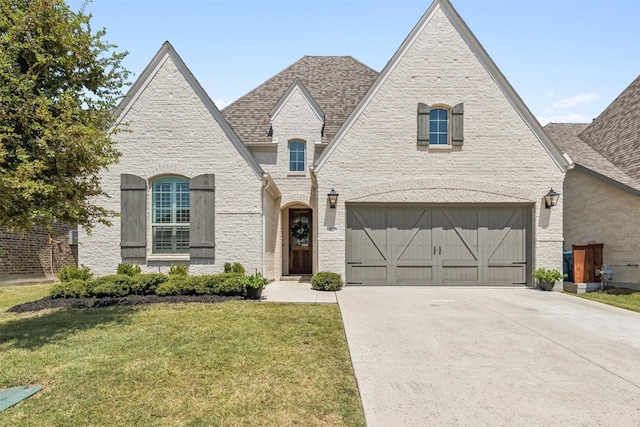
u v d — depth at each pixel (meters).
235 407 3.80
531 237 11.86
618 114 14.68
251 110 15.50
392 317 7.49
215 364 4.89
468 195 11.77
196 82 11.45
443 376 4.60
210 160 11.40
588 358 5.27
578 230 13.56
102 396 4.03
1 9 5.70
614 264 11.84
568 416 3.66
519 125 11.83
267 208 12.60
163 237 11.46
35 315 7.64
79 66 6.45
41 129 5.58
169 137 11.38
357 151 11.81
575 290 10.91
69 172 6.22
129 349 5.45
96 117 6.43
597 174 11.98
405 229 11.98
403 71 11.93
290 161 14.62
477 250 11.93
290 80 16.86
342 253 11.62
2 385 4.32
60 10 6.07
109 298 9.15
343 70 17.39
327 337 6.09
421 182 11.77
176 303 8.71
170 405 3.84
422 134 11.79
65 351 5.39
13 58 5.59
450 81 11.92
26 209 5.86
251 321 7.01
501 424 3.51
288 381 4.41
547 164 11.78
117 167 11.27
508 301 9.33
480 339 6.09
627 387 4.33
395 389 4.23
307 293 10.38
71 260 17.14
